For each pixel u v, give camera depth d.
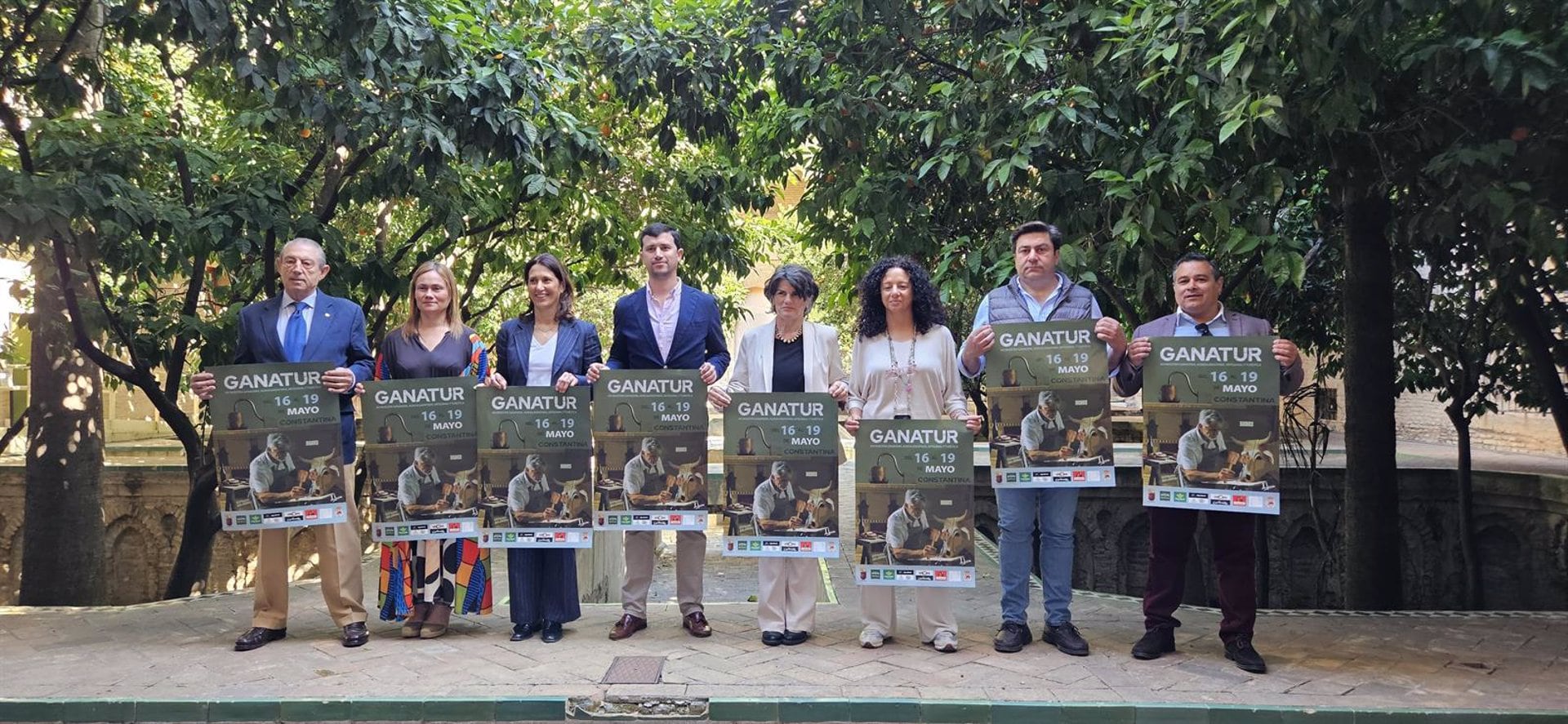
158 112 8.84
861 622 5.90
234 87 8.35
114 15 6.24
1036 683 4.67
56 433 8.48
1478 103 5.23
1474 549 10.55
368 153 7.80
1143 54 5.81
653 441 5.27
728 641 5.40
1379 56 5.02
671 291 5.47
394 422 5.23
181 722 4.41
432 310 5.40
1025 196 7.57
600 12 8.62
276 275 7.89
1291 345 4.76
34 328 8.52
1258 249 5.93
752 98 8.74
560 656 5.08
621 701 4.43
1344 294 8.35
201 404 8.10
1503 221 4.96
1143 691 4.57
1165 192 5.82
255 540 12.00
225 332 7.62
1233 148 5.61
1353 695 4.54
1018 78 6.83
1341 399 19.44
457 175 7.97
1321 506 11.80
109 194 5.98
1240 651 4.93
